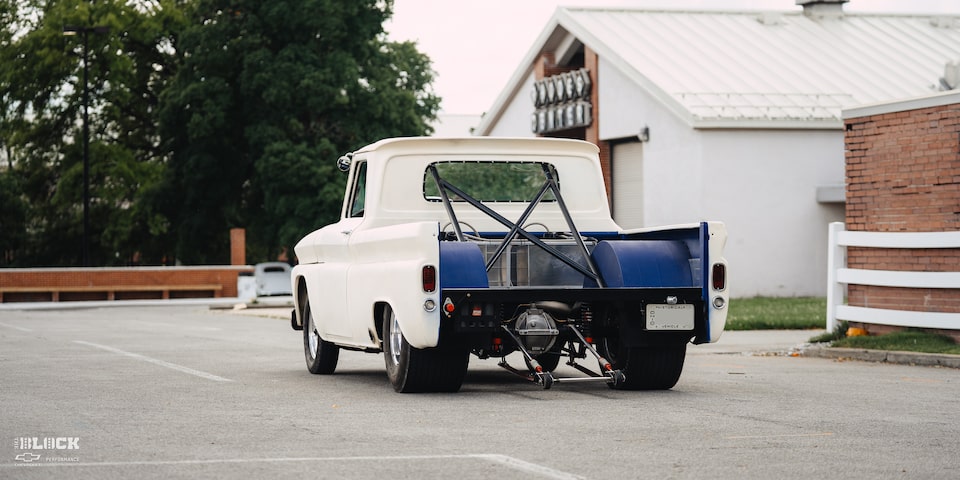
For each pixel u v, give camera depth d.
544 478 7.00
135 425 9.27
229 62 53.50
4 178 60.50
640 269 11.25
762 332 21.56
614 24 40.41
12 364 15.09
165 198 55.91
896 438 8.53
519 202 12.88
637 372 11.56
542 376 11.17
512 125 45.31
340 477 7.05
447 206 12.27
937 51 40.94
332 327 12.98
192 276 49.97
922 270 15.96
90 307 44.84
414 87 63.81
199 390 11.87
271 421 9.48
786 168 35.31
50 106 59.72
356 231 12.45
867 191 16.83
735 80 36.88
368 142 53.94
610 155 39.31
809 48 40.12
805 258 35.50
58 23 57.69
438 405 10.51
